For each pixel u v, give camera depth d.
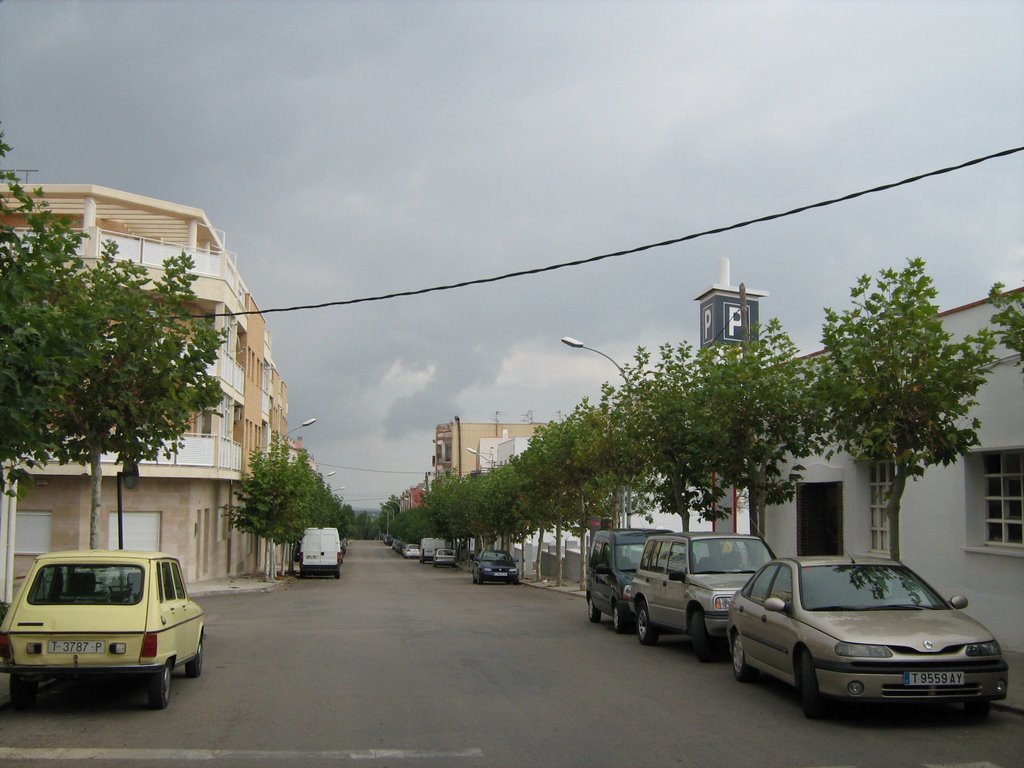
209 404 16.27
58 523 31.11
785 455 20.81
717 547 15.04
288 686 11.53
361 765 7.51
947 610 9.85
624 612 18.05
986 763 7.52
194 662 12.12
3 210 9.33
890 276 11.88
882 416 11.71
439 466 128.62
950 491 15.33
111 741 8.38
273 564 44.31
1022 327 10.97
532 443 39.66
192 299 15.95
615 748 8.07
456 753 7.90
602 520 36.97
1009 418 13.84
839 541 19.34
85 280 15.36
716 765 7.48
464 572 64.88
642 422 20.72
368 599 31.17
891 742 8.28
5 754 7.85
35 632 9.48
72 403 14.80
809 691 9.22
